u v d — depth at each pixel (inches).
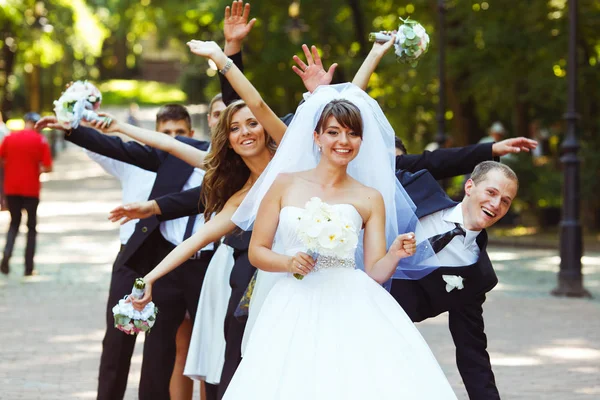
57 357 353.7
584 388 311.7
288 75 1102.4
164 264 209.8
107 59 3905.0
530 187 861.2
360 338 179.9
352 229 178.2
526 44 850.1
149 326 207.9
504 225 952.3
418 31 226.2
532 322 443.5
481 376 202.1
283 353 180.5
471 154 221.1
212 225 215.3
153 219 248.7
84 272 590.9
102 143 247.9
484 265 203.6
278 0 1064.2
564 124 939.3
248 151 218.2
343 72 1052.5
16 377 321.1
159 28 1350.9
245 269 224.2
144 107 3191.4
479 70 890.7
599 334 413.7
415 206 206.5
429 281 203.9
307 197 190.9
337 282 186.1
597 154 876.6
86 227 876.6
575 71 551.5
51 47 1456.7
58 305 470.3
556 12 864.3
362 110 199.3
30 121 574.9
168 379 248.4
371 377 176.4
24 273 576.7
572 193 542.0
